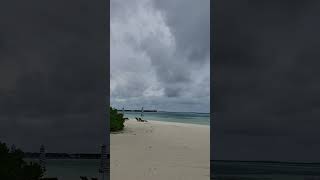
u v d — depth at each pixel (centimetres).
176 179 1620
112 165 1727
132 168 1669
